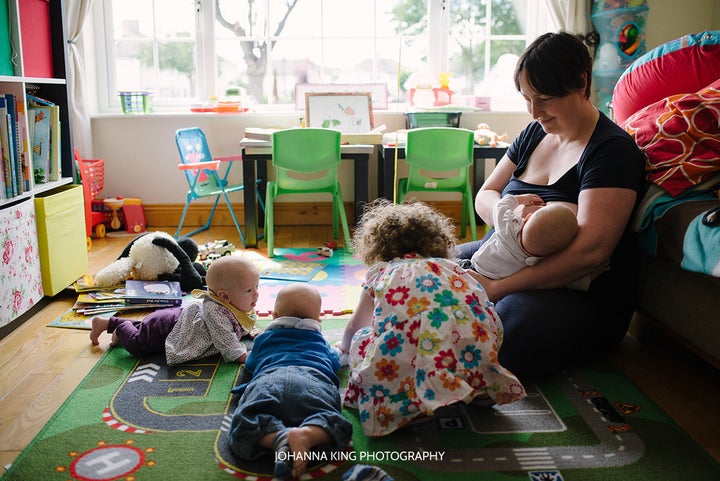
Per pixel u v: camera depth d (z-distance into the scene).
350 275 3.17
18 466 1.55
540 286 2.00
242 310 2.21
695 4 4.03
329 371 1.83
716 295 1.89
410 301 1.66
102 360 2.16
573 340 1.99
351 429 1.60
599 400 1.89
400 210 1.87
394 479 1.51
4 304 2.33
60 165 2.88
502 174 2.46
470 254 2.42
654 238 2.08
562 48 1.96
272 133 3.52
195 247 3.12
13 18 2.49
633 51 3.83
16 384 2.01
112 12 4.16
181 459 1.59
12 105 2.43
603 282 2.12
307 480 1.51
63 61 2.88
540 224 1.92
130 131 4.12
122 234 4.03
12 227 2.38
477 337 1.65
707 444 1.69
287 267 3.31
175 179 4.20
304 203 4.31
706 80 2.36
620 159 1.98
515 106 4.36
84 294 2.78
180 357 2.11
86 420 1.77
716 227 1.80
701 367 2.15
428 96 4.16
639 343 2.34
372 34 4.29
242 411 1.58
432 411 1.53
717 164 2.05
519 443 1.67
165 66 4.26
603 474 1.54
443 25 4.26
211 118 4.16
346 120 4.10
